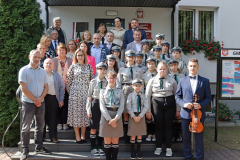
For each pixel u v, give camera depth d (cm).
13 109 547
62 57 515
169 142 448
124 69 483
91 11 756
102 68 432
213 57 776
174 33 774
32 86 411
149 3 725
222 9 786
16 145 570
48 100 457
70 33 757
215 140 580
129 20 764
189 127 411
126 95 459
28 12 570
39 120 436
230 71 569
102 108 406
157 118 449
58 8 749
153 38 769
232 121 732
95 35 556
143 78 491
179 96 433
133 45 599
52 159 428
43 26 614
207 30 818
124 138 494
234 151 518
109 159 412
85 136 497
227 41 795
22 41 557
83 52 467
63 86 475
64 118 502
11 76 545
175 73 489
